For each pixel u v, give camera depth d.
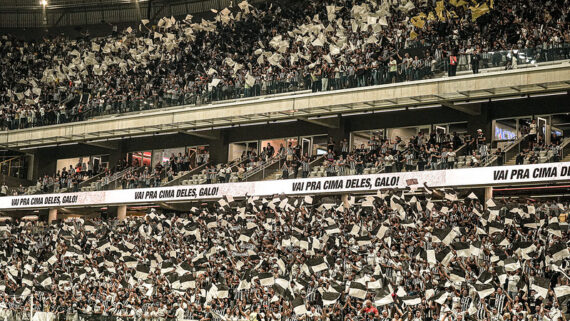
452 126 59.12
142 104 68.56
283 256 41.44
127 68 79.62
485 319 33.94
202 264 46.03
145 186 66.44
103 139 74.44
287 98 60.09
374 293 36.78
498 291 35.72
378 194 47.12
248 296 41.56
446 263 36.88
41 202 72.38
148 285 43.62
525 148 50.84
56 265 53.06
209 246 49.00
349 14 69.25
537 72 49.47
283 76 64.00
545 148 48.53
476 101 54.91
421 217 43.59
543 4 55.53
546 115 54.66
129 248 52.38
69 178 71.81
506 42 54.69
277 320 37.25
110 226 60.44
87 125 71.25
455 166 51.53
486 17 56.38
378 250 41.44
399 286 34.88
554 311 32.81
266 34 73.31
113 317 33.62
